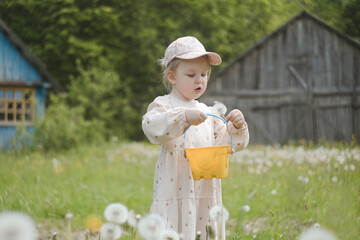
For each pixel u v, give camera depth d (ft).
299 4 69.97
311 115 48.37
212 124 8.76
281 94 49.98
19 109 46.65
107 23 68.74
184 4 73.67
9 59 46.06
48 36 66.69
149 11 72.59
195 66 8.05
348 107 46.60
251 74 51.34
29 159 27.96
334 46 47.26
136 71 72.95
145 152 34.19
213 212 6.42
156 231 5.41
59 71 70.64
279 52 50.16
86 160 30.01
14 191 14.56
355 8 26.16
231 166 21.88
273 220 10.79
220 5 73.56
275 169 18.04
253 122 51.06
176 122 7.40
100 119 58.85
